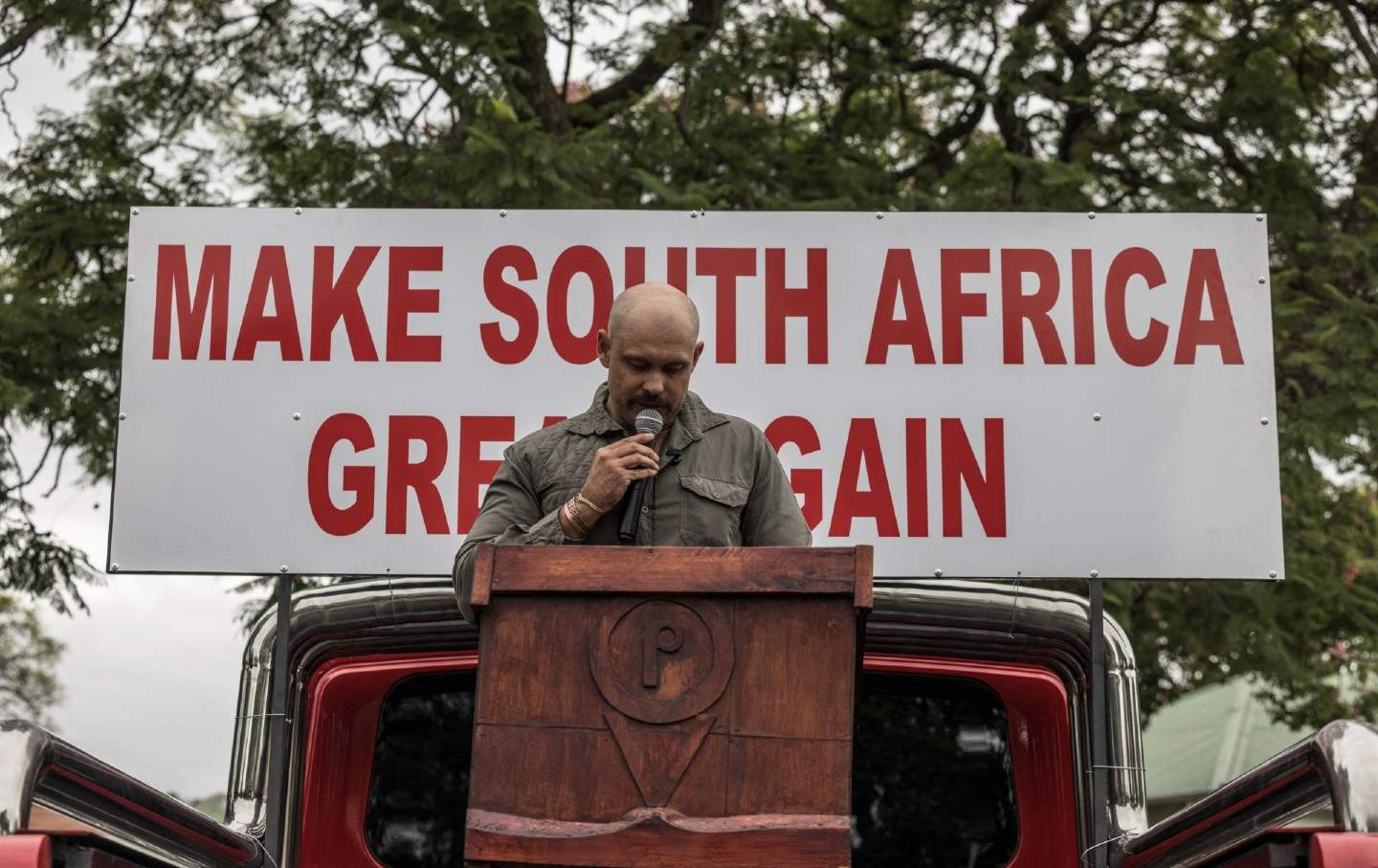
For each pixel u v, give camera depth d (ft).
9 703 59.26
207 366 12.87
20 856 6.13
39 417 36.09
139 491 12.67
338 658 12.57
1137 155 40.47
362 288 13.03
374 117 37.81
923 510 12.74
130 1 39.55
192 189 40.37
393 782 12.43
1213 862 8.48
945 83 41.70
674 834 7.93
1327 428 35.68
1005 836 12.29
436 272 13.07
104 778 7.39
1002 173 38.63
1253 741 73.82
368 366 12.92
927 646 12.35
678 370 9.43
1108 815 11.64
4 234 38.45
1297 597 36.42
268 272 13.02
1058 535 12.66
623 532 9.24
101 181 39.60
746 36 40.75
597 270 13.08
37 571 36.86
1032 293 13.01
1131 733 11.94
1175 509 12.69
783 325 13.00
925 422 12.85
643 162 38.58
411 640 12.44
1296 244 39.14
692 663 8.16
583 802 8.05
